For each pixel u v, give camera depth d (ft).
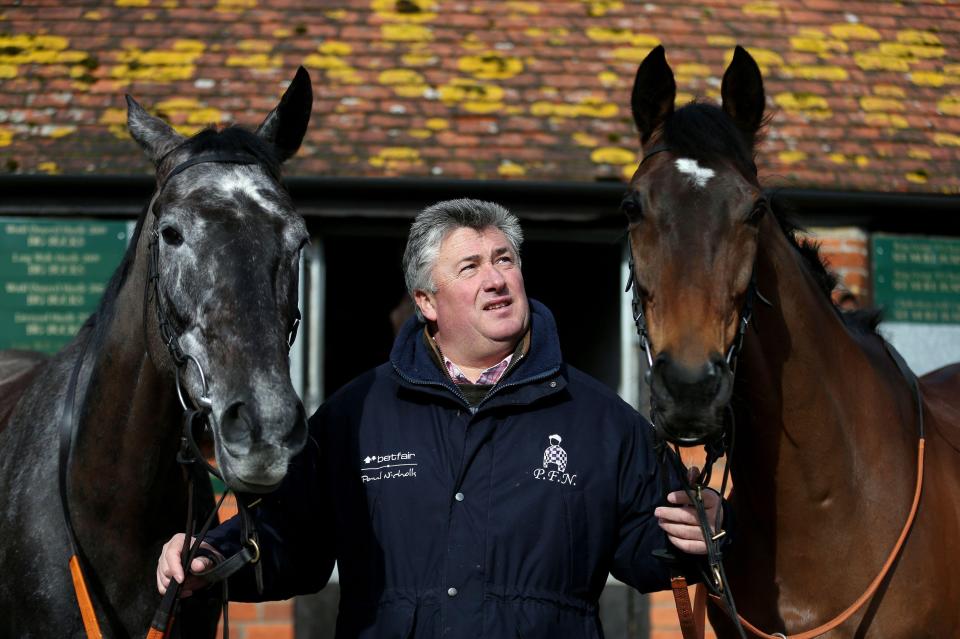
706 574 11.66
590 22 27.61
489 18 27.50
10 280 23.53
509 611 10.83
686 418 10.50
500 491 11.21
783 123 25.61
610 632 26.66
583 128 24.95
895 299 24.62
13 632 12.37
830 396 12.35
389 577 11.16
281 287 10.73
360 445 11.71
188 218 10.79
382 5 27.61
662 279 10.94
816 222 24.57
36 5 27.25
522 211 24.02
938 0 29.86
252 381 10.11
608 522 11.46
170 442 12.18
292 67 25.89
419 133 24.45
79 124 24.48
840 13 28.73
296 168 23.39
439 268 11.90
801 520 12.33
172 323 10.94
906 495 12.51
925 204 24.36
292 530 11.55
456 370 12.09
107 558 12.12
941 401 15.26
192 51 26.23
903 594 12.13
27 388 14.29
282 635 22.88
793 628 12.40
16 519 12.52
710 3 28.45
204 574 10.70
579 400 11.84
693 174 11.25
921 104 26.71
